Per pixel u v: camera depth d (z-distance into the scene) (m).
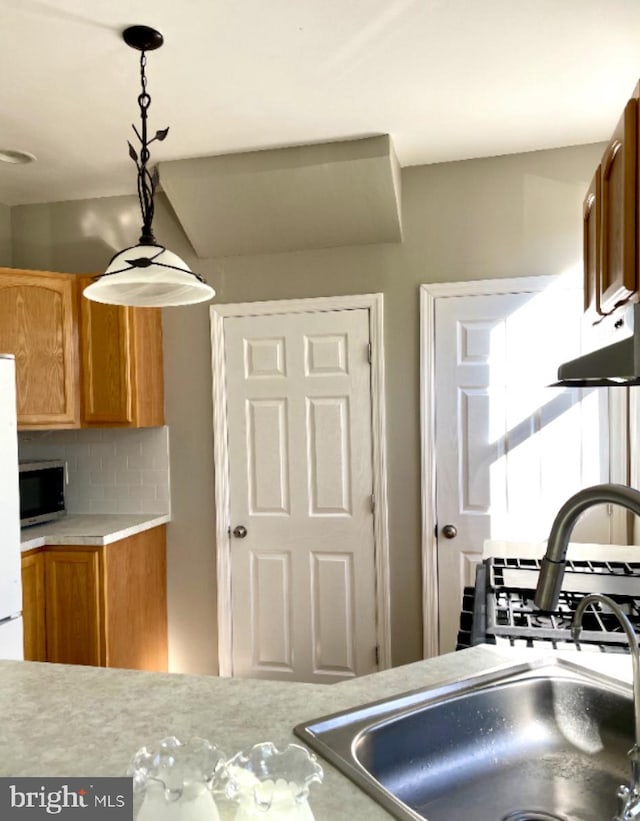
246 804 0.62
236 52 1.94
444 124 2.49
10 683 1.19
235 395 3.15
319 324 3.03
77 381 3.07
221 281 3.15
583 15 1.78
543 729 1.14
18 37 1.84
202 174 2.79
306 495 3.07
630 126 1.38
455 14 1.77
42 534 2.84
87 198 3.29
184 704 1.08
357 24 1.81
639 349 0.92
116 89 2.16
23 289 2.96
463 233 2.87
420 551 2.94
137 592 3.03
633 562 2.15
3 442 2.42
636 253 1.37
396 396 2.96
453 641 2.90
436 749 1.05
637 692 0.88
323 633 3.06
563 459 2.79
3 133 2.51
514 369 2.83
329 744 0.93
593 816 0.98
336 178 2.71
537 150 2.77
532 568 2.08
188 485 3.24
